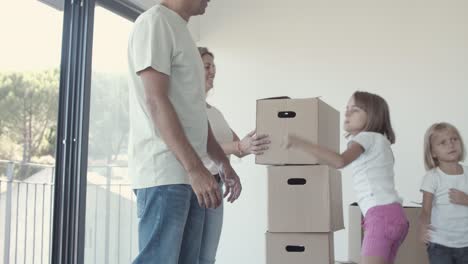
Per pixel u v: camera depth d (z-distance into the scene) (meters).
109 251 3.38
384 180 2.23
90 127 3.09
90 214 3.21
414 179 3.40
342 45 3.64
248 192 3.73
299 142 2.14
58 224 2.64
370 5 3.61
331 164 2.14
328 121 2.46
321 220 2.25
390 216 2.16
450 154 2.57
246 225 3.71
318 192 2.27
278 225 2.30
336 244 3.51
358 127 2.42
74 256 2.66
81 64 2.76
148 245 1.28
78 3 2.78
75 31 2.75
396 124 3.47
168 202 1.30
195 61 1.43
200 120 1.43
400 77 3.50
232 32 3.89
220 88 3.86
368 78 3.56
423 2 3.50
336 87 3.63
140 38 1.33
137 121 1.38
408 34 3.51
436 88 3.43
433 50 3.45
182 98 1.39
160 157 1.32
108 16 3.20
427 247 2.62
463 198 2.49
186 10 1.49
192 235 1.47
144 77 1.31
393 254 2.22
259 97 3.78
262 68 3.80
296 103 2.30
